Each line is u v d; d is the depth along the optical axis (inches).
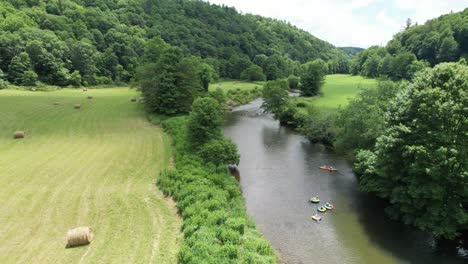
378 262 832.3
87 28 5221.5
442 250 887.7
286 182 1354.6
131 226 815.1
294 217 1055.6
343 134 1635.1
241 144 1952.5
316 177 1417.3
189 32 6653.5
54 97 2748.5
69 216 859.4
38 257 681.0
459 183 911.0
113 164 1284.4
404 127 962.7
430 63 4286.4
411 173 971.3
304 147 1909.4
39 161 1285.7
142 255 693.3
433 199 925.8
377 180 1167.0
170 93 2198.6
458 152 875.4
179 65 2295.8
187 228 757.3
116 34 5142.7
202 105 1472.7
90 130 1812.3
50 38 3939.5
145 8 7273.6
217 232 757.3
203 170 1165.1
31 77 3304.6
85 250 709.3
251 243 735.1
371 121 1359.5
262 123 2615.7
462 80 916.6
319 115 2092.8
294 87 5064.0
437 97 924.0
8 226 803.4
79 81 3850.9
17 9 4714.6
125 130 1850.4
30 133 1681.8
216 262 629.6
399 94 1115.9
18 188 1026.1
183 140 1509.6
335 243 912.3
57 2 5457.7
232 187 1099.3
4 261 665.0
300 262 822.5
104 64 4515.3
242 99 3681.1
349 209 1119.0
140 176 1167.6
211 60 5526.6
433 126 933.8
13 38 3503.9
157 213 887.7
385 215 1077.1
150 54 3070.9
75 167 1235.2
